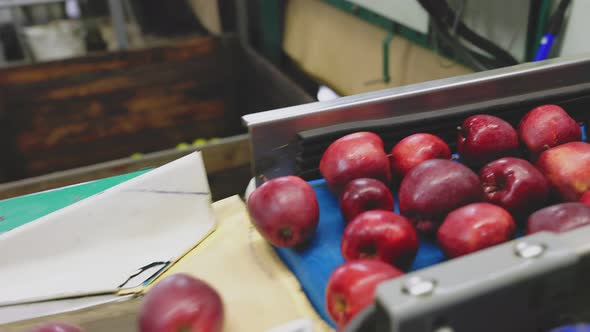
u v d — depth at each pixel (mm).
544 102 731
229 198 728
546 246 322
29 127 1802
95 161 1949
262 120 641
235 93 2029
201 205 653
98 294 565
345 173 614
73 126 1858
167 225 630
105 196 596
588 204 545
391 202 586
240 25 2123
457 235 506
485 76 726
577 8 932
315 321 519
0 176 1821
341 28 1747
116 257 592
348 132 664
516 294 311
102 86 1836
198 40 1888
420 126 689
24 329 540
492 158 640
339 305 452
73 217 580
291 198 554
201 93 1984
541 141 642
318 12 1868
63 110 1817
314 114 660
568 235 333
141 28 2346
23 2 1761
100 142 1927
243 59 1965
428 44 1276
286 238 565
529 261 311
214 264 602
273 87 1772
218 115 2051
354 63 1731
